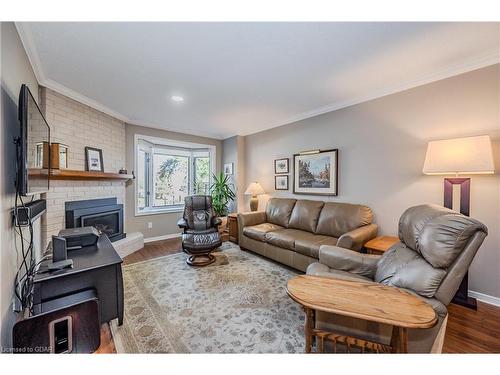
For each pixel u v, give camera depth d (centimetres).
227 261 310
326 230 292
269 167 433
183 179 514
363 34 162
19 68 157
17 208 133
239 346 149
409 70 217
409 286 120
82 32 159
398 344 103
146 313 186
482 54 189
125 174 351
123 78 233
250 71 219
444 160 196
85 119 300
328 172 327
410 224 143
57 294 141
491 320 173
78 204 289
